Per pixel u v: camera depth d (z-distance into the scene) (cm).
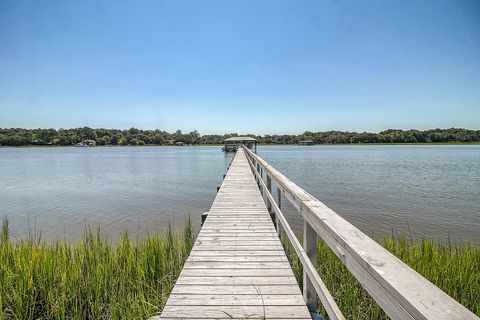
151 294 377
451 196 1495
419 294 80
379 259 107
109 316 348
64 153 7738
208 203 1352
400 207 1243
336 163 3781
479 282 397
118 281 397
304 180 2091
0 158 5512
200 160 4616
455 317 69
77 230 941
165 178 2331
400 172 2688
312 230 216
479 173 2619
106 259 445
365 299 358
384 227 966
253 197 688
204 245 377
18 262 395
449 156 5497
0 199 1505
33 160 4903
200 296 252
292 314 225
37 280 373
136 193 1630
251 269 305
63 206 1316
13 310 333
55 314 330
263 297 251
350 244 125
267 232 430
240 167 1356
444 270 409
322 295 169
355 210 1191
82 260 420
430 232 912
